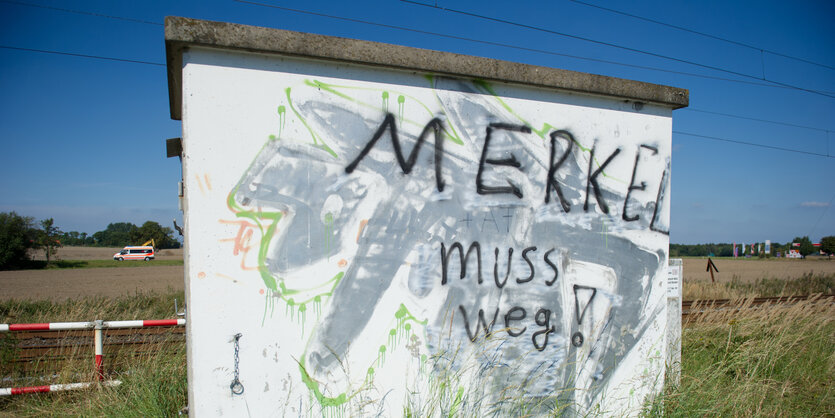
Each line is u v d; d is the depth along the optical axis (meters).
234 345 2.66
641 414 3.64
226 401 2.65
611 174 3.64
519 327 3.33
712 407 3.67
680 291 4.10
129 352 4.65
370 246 2.94
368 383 2.93
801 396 4.30
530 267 3.37
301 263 2.79
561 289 3.46
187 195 2.58
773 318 5.88
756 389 4.09
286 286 2.76
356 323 2.90
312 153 2.82
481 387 3.19
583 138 3.54
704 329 5.62
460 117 3.17
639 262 3.75
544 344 3.40
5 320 7.56
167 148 3.94
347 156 2.89
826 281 17.69
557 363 3.45
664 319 3.85
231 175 2.66
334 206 2.86
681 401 3.62
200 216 2.60
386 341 2.97
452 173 3.15
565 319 3.47
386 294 2.97
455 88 3.16
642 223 3.76
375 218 2.95
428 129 3.08
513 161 3.32
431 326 3.08
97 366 4.26
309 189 2.81
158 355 4.33
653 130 3.80
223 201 2.64
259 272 2.71
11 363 4.31
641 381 3.74
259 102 2.71
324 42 2.77
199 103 2.61
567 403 3.42
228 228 2.65
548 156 3.43
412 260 3.03
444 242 3.12
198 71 2.61
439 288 3.10
